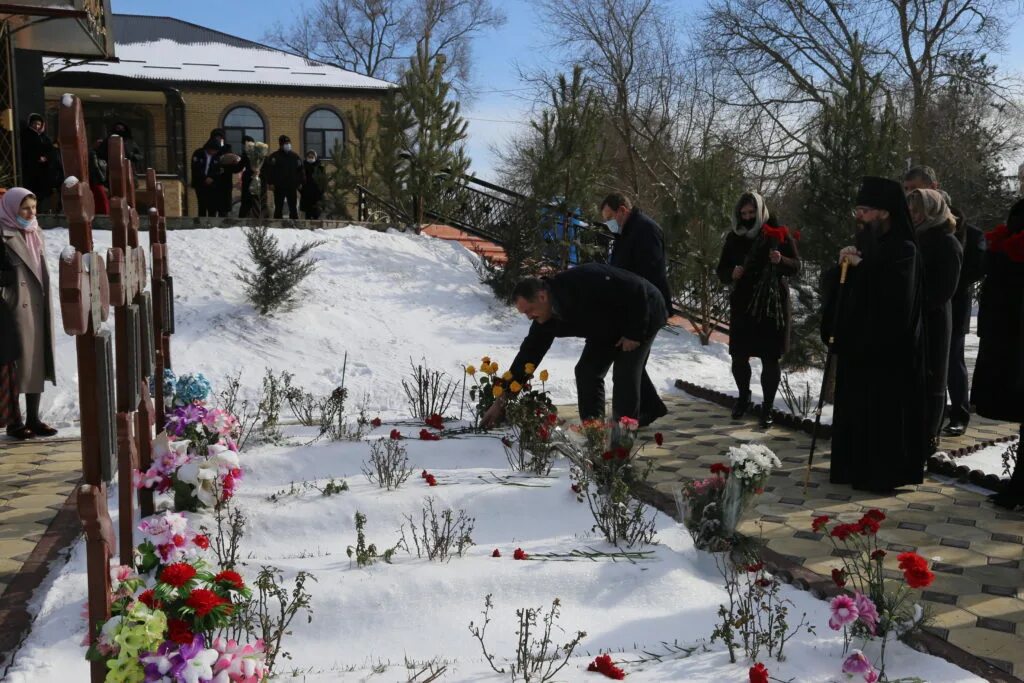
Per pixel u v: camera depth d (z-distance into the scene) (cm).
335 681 316
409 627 364
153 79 2556
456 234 1505
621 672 317
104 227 1241
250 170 1559
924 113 2602
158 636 262
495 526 474
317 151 2731
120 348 373
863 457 562
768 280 730
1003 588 413
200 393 551
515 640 356
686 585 404
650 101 3244
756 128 2861
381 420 719
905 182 649
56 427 741
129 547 378
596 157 1352
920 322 552
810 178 959
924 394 556
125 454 375
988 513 523
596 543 445
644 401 734
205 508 472
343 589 375
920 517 514
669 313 701
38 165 1298
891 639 349
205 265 1106
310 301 1068
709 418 791
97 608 299
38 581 409
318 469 555
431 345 1024
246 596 288
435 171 1472
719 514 443
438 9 4350
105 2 1342
